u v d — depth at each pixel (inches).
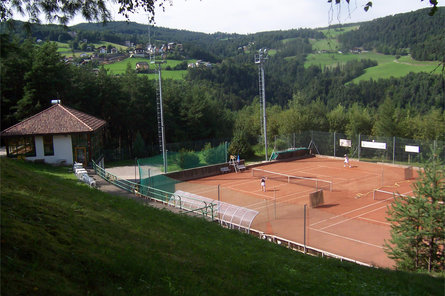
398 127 2311.8
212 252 426.3
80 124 1369.3
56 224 343.9
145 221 490.6
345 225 981.8
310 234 903.7
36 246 283.6
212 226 621.9
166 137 2406.5
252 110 3336.6
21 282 233.5
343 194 1343.5
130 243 370.3
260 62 1907.0
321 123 2568.9
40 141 1328.7
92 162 1381.6
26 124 1339.8
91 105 2167.8
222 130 2632.9
